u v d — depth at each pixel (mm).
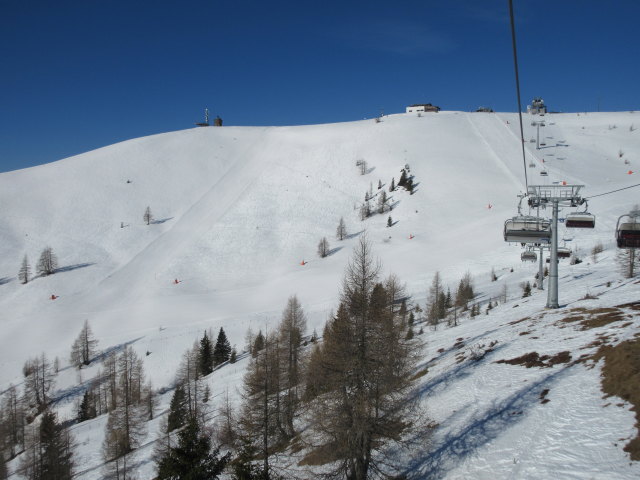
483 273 92938
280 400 32531
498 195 155250
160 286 125188
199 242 153875
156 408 64938
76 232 166000
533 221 29891
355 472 17938
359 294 18250
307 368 29422
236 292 117062
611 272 53312
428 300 74688
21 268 136625
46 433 45469
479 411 19656
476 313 59219
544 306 34594
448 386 24094
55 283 130500
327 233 151500
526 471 13836
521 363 22875
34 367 76188
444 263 106562
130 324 100812
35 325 105375
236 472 21781
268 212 172375
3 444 62625
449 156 194500
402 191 169375
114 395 69312
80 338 84625
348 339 18047
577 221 29172
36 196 189750
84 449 53906
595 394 16609
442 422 20172
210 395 60281
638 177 159000
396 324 19078
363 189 183125
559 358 21312
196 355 72500
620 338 20203
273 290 113938
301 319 65375
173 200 193000
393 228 144625
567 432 15000
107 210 182250
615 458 12688
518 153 195125
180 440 19594
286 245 146000
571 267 70125
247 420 31766
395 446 20766
